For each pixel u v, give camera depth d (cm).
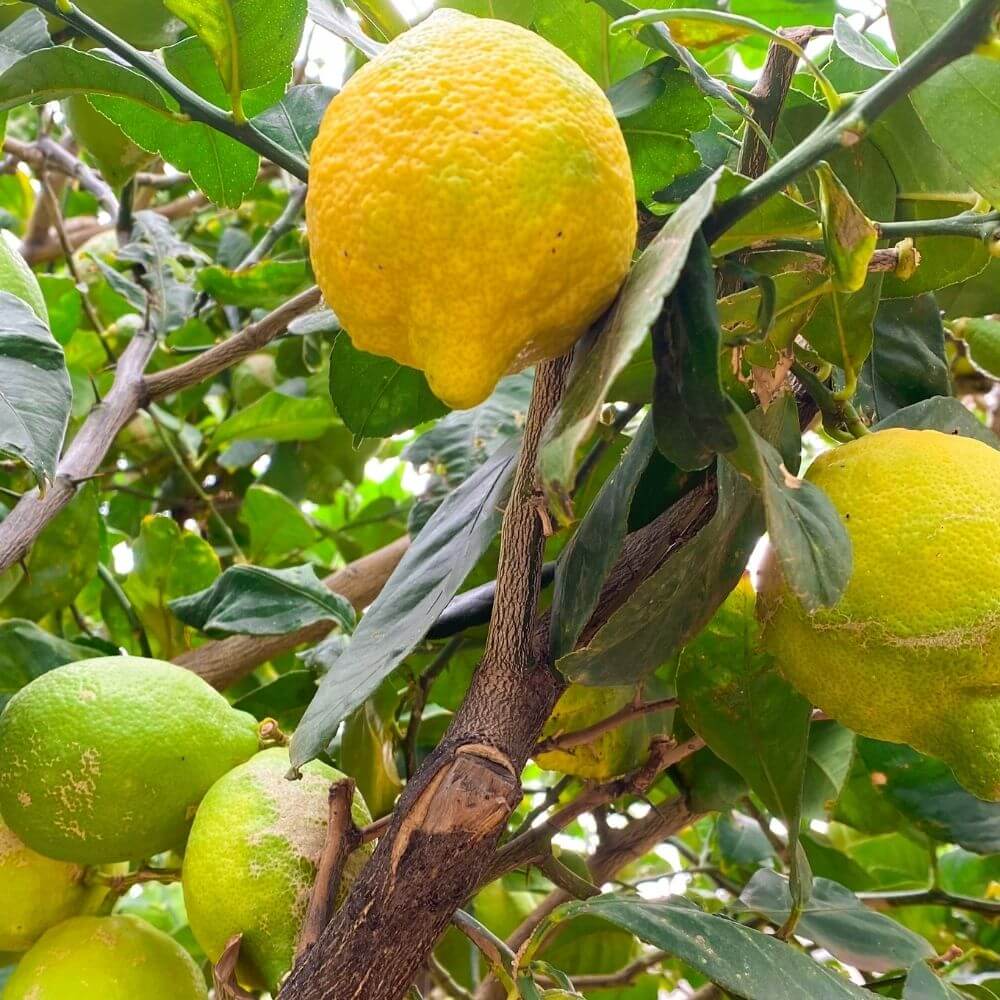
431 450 51
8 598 46
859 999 30
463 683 49
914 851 60
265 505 60
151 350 52
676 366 23
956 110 28
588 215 22
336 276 23
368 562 55
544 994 31
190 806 34
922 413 34
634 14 27
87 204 92
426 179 21
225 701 37
